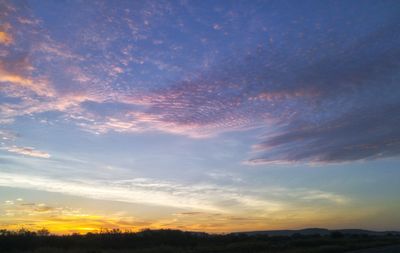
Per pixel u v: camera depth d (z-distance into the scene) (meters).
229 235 75.25
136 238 57.31
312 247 52.50
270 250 45.78
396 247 49.78
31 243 46.88
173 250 45.28
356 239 82.62
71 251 42.62
